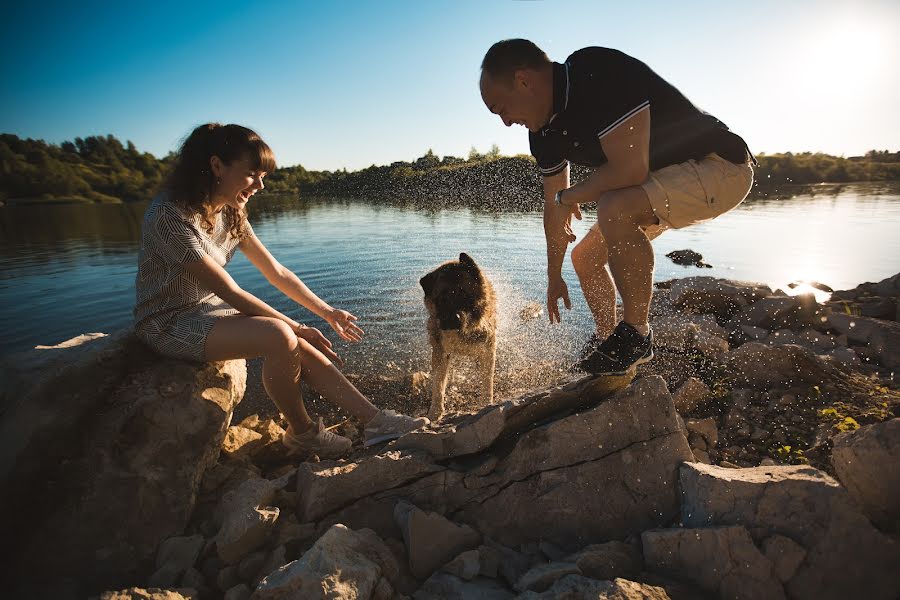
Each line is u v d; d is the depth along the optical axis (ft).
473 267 15.55
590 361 8.23
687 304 18.34
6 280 29.96
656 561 6.88
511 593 6.42
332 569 6.13
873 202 69.56
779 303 16.35
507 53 8.09
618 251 8.19
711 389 12.30
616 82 7.77
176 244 8.84
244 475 9.43
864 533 6.06
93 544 7.47
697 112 8.30
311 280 26.68
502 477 8.17
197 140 9.14
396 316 21.16
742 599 6.20
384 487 8.18
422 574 7.11
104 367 9.20
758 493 6.72
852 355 13.29
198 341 9.22
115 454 8.21
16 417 8.17
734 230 42.80
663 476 7.98
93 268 33.86
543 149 9.97
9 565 7.05
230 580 7.06
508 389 15.42
